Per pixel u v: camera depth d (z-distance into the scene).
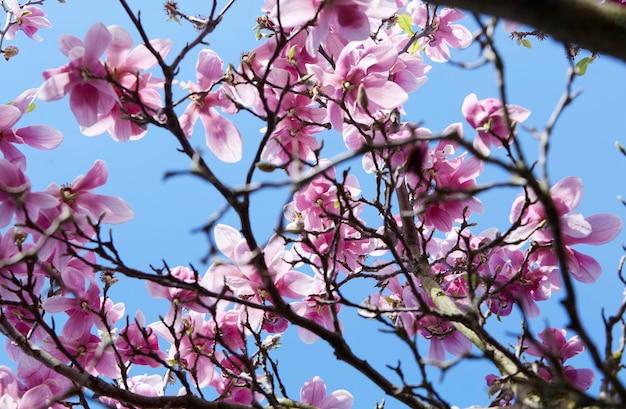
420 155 2.17
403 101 4.08
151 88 3.66
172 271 4.13
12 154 3.94
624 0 3.79
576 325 1.88
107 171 3.71
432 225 4.84
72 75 3.32
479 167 4.47
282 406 3.61
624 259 2.74
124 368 3.83
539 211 3.72
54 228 2.87
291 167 4.39
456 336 4.37
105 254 3.15
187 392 3.66
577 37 1.78
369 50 4.20
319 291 4.55
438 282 4.67
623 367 2.66
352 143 4.53
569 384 2.14
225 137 4.12
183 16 4.03
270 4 4.37
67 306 4.11
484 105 3.88
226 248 3.90
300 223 3.26
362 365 3.19
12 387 4.05
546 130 2.13
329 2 3.47
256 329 4.36
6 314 4.17
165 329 4.32
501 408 3.02
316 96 4.09
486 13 1.83
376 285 4.74
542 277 4.24
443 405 2.65
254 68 4.27
